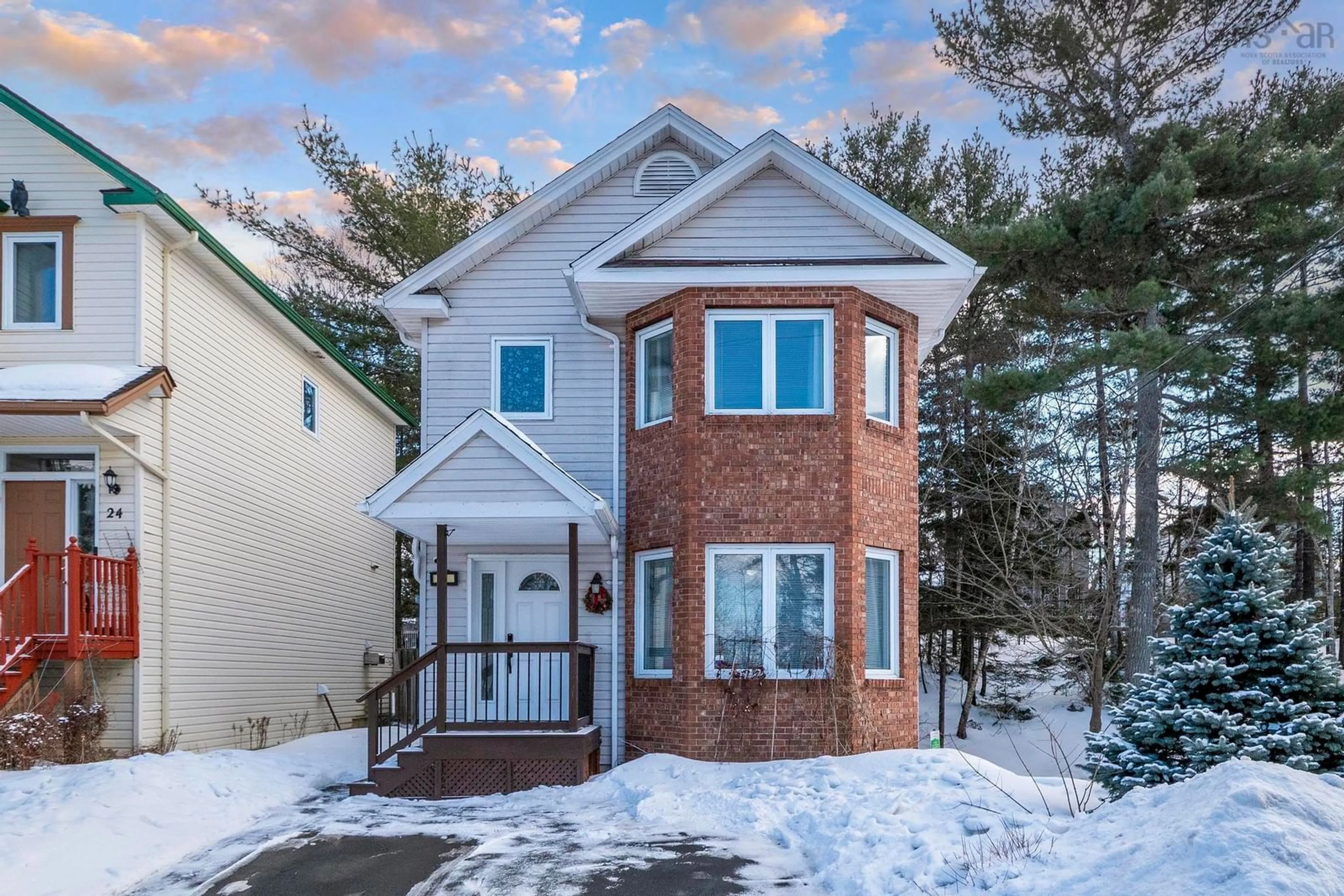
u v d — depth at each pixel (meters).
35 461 14.85
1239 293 19.72
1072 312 20.17
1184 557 22.31
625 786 12.30
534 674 15.20
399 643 33.22
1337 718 9.25
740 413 14.09
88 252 14.77
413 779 12.84
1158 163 19.59
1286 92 21.56
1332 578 25.16
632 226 14.25
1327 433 19.16
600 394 15.60
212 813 11.14
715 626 13.84
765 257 14.54
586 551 15.21
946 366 26.05
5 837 9.74
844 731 13.36
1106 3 20.77
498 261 16.03
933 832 8.66
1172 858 6.39
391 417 26.98
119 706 14.30
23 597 13.34
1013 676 27.70
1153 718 9.44
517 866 9.12
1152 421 20.66
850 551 13.75
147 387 14.20
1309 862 5.95
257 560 18.77
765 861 9.20
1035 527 22.94
